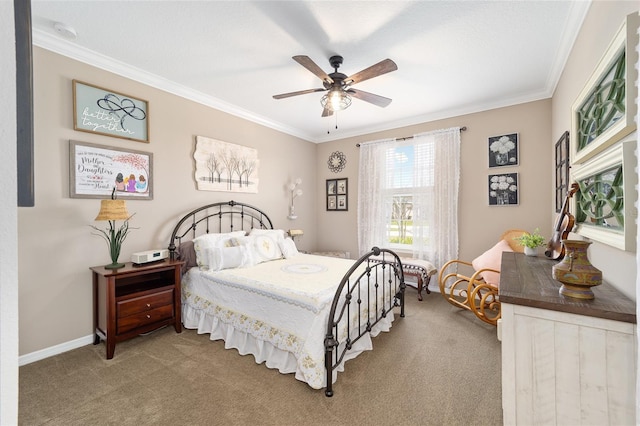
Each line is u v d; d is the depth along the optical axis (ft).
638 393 2.65
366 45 7.79
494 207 12.02
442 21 6.81
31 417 5.40
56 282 7.70
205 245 9.98
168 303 8.82
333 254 15.58
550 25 6.93
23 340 7.18
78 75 8.06
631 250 3.76
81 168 8.09
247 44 7.77
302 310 6.73
